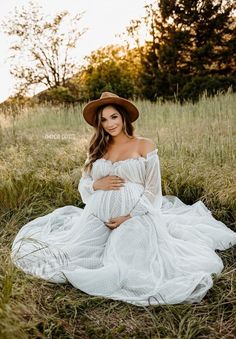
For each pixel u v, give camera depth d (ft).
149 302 9.38
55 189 16.98
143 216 11.00
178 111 28.17
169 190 16.33
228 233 12.79
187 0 54.80
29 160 19.43
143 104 33.06
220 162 17.97
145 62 58.29
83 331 8.76
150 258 10.29
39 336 8.06
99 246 11.19
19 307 8.68
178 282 9.64
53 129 30.50
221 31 55.16
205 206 14.85
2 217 15.16
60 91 55.67
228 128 21.03
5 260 10.88
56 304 9.50
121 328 8.72
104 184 11.42
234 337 8.46
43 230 13.11
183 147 19.83
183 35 54.54
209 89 49.98
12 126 29.32
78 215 14.42
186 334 8.36
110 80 50.06
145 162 11.35
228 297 9.87
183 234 12.16
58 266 10.59
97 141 11.98
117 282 9.85
